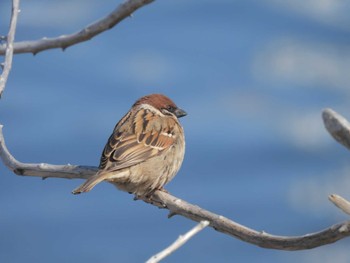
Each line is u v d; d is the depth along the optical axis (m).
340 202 4.69
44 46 6.42
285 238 4.99
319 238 4.85
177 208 5.86
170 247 4.32
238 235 5.27
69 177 6.58
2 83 5.91
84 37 6.34
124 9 6.16
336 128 4.14
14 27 6.05
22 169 6.44
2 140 6.51
